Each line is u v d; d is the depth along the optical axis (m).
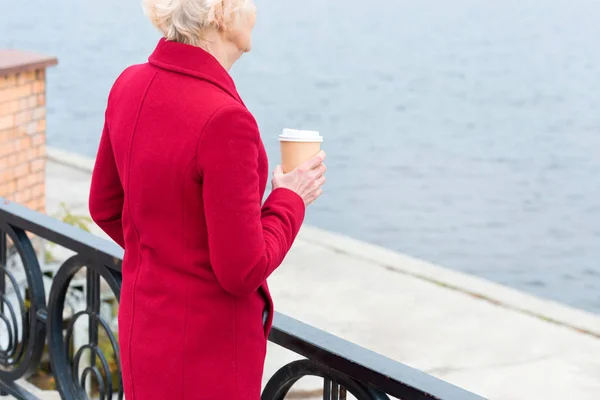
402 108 28.34
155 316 1.80
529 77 33.91
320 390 4.40
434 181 19.22
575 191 18.66
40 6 51.22
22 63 6.14
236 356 1.81
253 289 1.73
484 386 4.77
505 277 12.84
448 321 5.67
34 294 2.97
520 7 54.94
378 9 54.78
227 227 1.65
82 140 22.06
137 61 34.91
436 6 56.16
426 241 14.59
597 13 51.97
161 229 1.76
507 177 19.83
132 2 54.78
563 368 5.04
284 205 1.81
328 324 5.54
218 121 1.64
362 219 15.80
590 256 13.97
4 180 6.25
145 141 1.73
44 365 5.29
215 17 1.72
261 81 32.00
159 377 1.80
